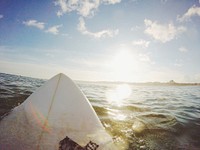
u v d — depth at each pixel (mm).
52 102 526
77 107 536
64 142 423
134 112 1187
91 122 517
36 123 470
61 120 485
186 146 670
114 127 819
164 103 1766
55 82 584
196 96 2863
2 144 422
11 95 1289
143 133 771
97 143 447
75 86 597
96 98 1845
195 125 927
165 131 806
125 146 638
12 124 479
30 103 535
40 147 413
